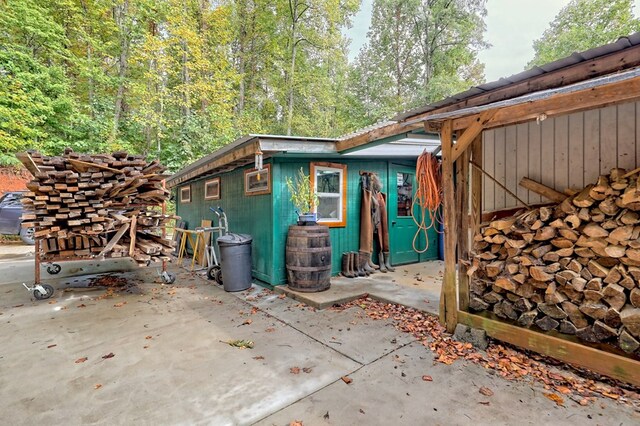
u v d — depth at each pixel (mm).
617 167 2486
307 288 4340
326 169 5250
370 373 2391
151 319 3594
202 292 4746
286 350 2785
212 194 7219
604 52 1790
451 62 18078
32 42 11789
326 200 5273
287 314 3715
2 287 5059
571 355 2297
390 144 4840
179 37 13805
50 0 12258
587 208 2408
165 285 5184
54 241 4418
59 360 2631
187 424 1838
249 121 16094
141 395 2127
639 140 2371
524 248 2711
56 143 11641
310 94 16812
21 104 10680
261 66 17328
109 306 4086
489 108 2289
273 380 2301
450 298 3057
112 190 4414
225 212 6555
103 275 5949
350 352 2738
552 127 2881
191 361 2594
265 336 3092
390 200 6148
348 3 17250
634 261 2141
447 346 2824
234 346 2871
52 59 12352
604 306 2256
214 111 14812
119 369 2475
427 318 3459
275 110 17703
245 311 3848
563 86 2043
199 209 8078
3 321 3551
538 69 2057
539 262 2594
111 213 4520
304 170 5047
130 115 14328
